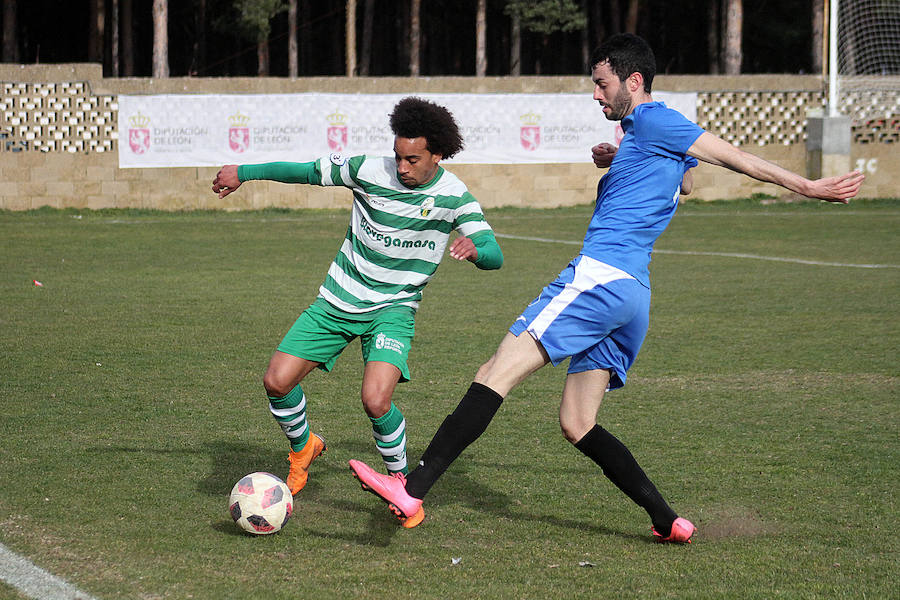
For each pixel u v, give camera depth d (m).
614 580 10.60
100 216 59.50
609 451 11.79
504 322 27.41
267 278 35.44
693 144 11.33
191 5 123.50
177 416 17.30
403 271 12.40
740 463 15.02
